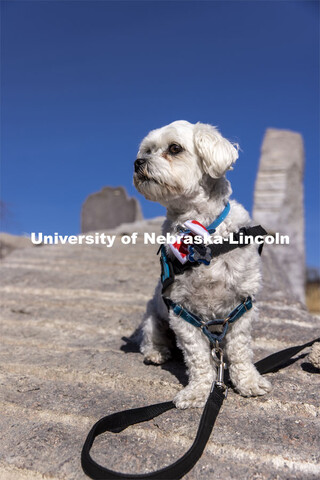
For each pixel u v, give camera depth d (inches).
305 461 14.7
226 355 20.4
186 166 21.0
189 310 19.9
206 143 20.1
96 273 49.0
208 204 20.7
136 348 27.2
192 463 14.5
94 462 14.3
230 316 19.4
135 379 21.6
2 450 16.2
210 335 19.2
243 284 19.3
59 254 58.5
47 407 19.3
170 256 20.4
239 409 18.3
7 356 26.0
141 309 35.8
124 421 17.1
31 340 29.3
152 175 20.9
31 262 54.3
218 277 19.0
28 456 15.7
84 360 24.5
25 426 18.0
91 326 32.0
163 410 18.1
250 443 15.8
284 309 32.9
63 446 16.4
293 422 17.2
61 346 27.9
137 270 49.6
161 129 22.9
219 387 17.7
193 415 17.8
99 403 19.5
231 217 20.4
